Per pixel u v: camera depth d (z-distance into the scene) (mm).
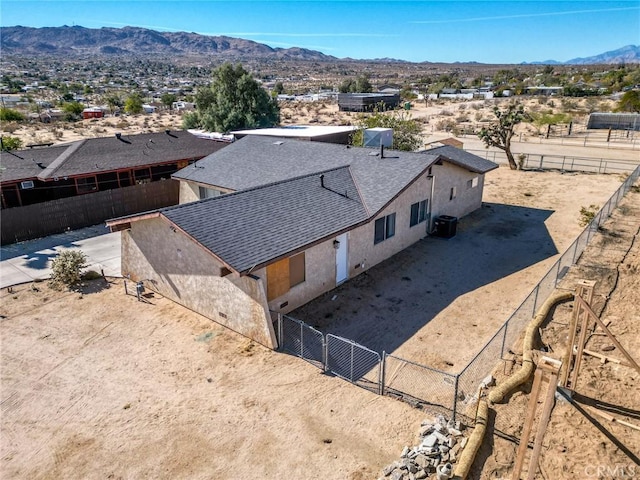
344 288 17531
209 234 14039
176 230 14633
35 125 71625
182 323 15086
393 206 19672
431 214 22891
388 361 13039
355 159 22641
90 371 12688
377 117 36469
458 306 16094
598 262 18984
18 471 9492
